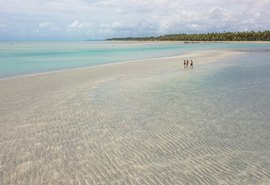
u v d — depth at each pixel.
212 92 16.27
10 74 26.22
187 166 7.39
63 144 8.91
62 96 15.72
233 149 8.43
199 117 11.56
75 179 6.77
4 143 9.01
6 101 14.66
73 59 44.75
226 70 25.81
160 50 73.62
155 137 9.43
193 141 9.06
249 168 7.24
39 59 44.28
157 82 19.83
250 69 26.38
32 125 10.73
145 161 7.69
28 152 8.33
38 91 17.30
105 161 7.71
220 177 6.79
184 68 28.12
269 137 9.37
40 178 6.84
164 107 13.12
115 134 9.74
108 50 76.12
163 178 6.77
